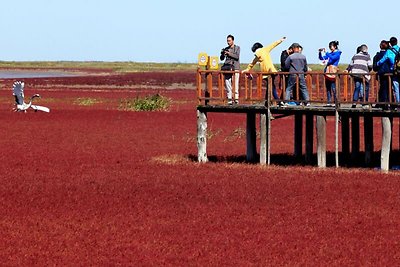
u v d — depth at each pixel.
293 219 24.56
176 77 155.75
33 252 20.48
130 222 24.00
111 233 22.61
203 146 36.62
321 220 24.45
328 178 32.03
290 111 34.56
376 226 23.72
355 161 38.16
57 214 25.08
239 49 36.06
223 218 24.61
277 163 36.62
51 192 28.81
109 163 36.47
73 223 23.84
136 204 26.69
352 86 33.91
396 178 32.12
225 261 19.67
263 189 29.56
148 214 25.12
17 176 32.31
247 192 28.95
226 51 35.97
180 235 22.38
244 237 22.17
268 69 35.34
